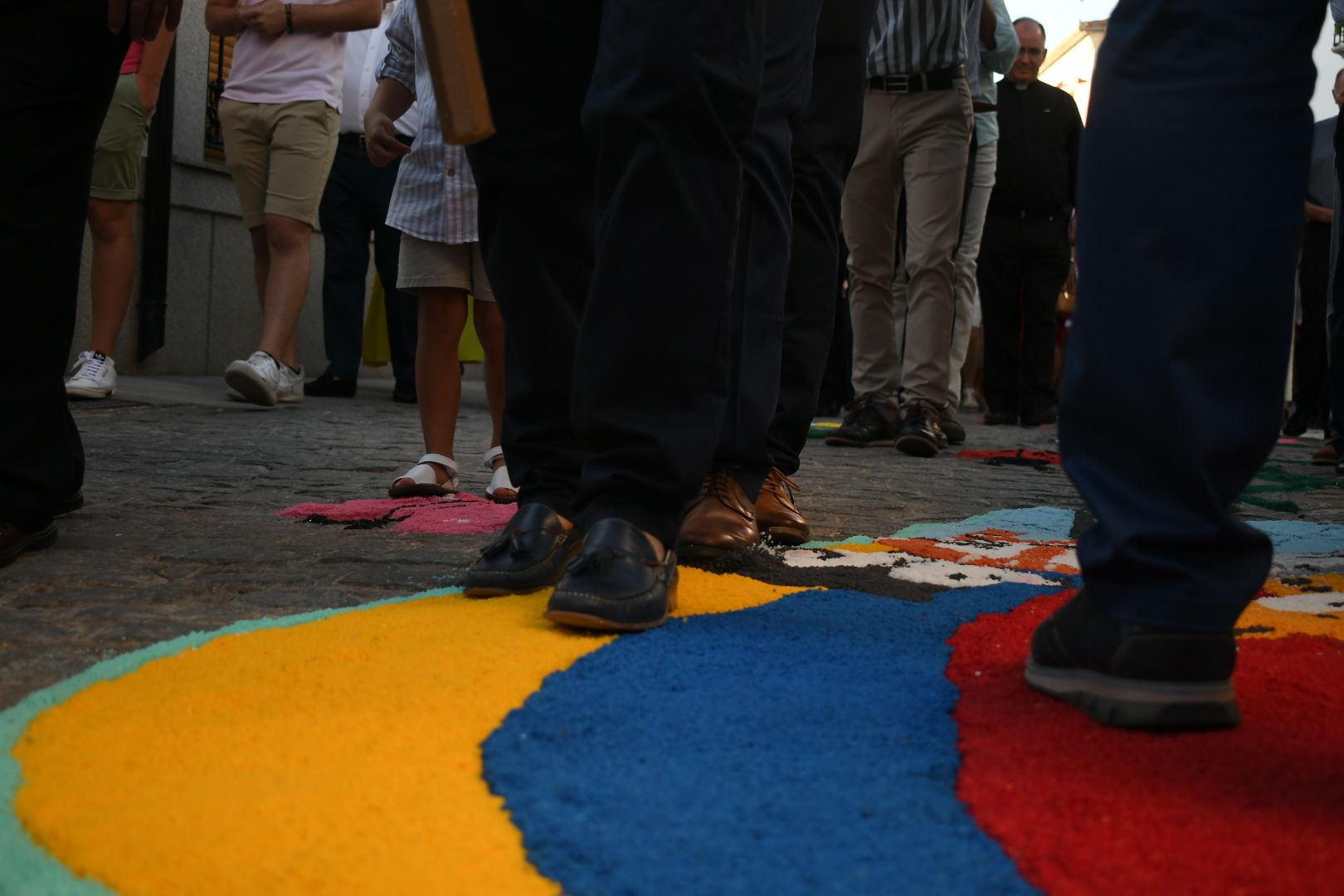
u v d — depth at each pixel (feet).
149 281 23.30
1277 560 8.00
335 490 10.59
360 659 4.69
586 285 6.44
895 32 16.47
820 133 8.36
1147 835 3.08
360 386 27.14
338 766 3.53
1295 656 4.92
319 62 18.76
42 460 6.82
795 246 8.36
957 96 16.57
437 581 6.70
